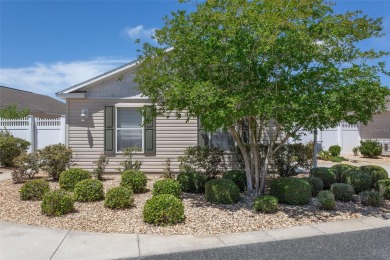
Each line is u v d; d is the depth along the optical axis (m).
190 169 10.16
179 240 5.10
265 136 11.30
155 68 7.46
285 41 6.11
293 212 6.72
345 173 9.09
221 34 6.38
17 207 7.00
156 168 12.07
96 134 12.04
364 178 8.62
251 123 8.16
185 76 7.03
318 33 6.36
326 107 5.87
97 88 12.02
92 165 11.99
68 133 12.02
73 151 11.80
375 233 5.47
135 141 12.13
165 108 9.09
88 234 5.36
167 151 12.09
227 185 7.48
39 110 25.84
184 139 12.09
